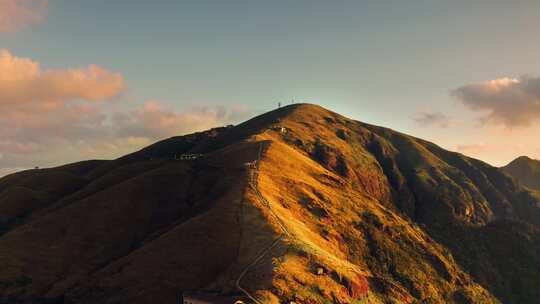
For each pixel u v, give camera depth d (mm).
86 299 104688
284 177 145875
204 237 109875
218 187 145000
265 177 140500
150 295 97000
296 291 87375
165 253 108062
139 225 139375
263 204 119375
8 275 116125
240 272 94562
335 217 134750
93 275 112812
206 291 91875
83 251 127625
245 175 142125
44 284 115062
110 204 146125
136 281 102312
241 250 102875
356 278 103062
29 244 127875
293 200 132875
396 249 138875
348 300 93625
